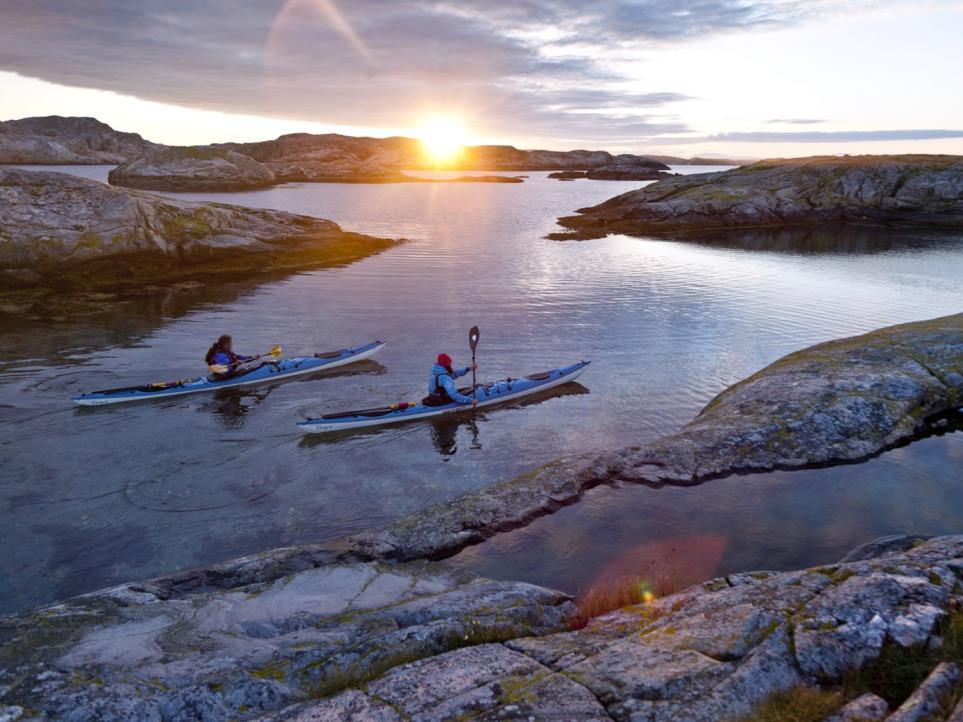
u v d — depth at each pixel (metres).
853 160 58.41
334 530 9.85
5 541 9.43
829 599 5.27
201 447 12.74
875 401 12.02
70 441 12.85
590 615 6.54
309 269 30.78
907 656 4.47
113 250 26.86
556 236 43.75
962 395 12.62
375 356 18.31
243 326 21.05
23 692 4.81
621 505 9.53
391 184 118.75
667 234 47.34
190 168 91.00
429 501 10.74
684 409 14.73
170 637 5.81
